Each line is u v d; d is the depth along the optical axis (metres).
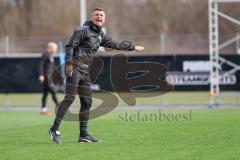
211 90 78.94
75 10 173.25
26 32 164.88
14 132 47.50
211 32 78.88
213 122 53.78
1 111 78.00
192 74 80.12
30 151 36.47
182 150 36.41
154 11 182.50
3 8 164.00
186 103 88.38
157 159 33.34
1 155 35.12
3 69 82.75
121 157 34.03
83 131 40.50
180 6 176.88
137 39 112.12
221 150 36.28
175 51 104.50
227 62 79.94
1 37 152.88
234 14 118.38
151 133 45.19
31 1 167.38
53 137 39.66
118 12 184.50
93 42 39.50
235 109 75.88
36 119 63.09
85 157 34.09
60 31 168.38
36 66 82.56
